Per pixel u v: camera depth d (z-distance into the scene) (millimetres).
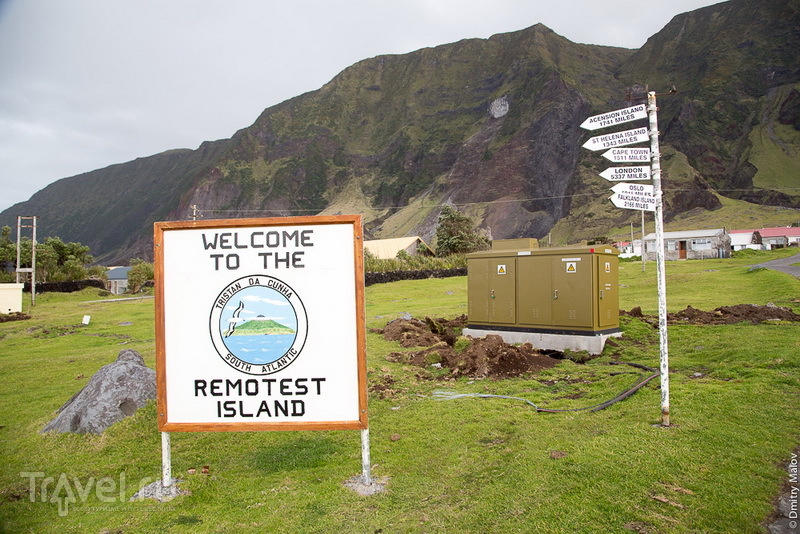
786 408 5457
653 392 6527
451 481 4469
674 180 195750
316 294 4586
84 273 44531
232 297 4633
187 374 4633
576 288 9828
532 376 8305
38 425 6789
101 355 12797
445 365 9281
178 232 4664
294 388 4578
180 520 4051
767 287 17703
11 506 4512
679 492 3898
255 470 5074
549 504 3869
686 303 15602
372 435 5859
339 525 3814
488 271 10992
